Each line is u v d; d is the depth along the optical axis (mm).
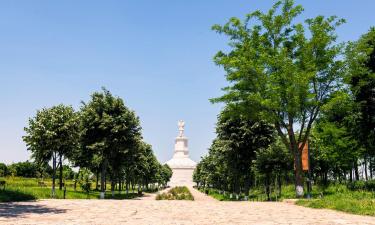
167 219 15070
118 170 45656
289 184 60094
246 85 30781
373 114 34625
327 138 39812
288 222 14195
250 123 40312
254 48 31484
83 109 42562
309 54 30094
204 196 70000
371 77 32500
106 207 21016
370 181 44625
